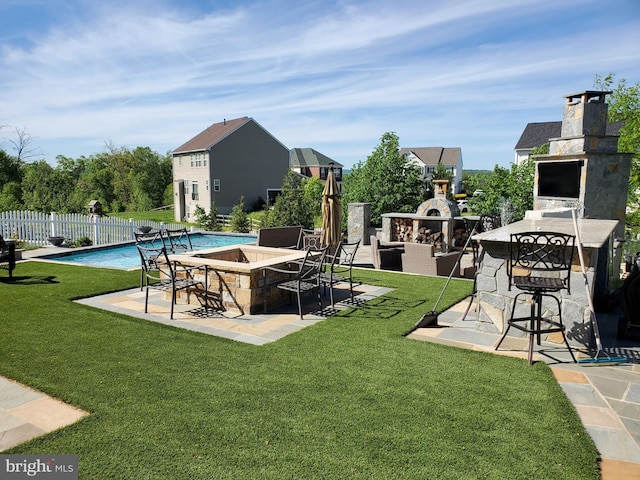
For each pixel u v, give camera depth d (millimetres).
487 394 3498
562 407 3277
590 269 4461
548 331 4109
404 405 3299
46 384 3580
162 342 4684
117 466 2525
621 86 12570
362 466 2549
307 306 6379
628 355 4367
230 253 7719
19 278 7996
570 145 9766
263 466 2537
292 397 3410
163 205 50156
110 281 7770
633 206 12250
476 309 6176
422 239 13352
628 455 2740
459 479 2445
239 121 36344
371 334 5031
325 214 9891
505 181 16594
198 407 3232
